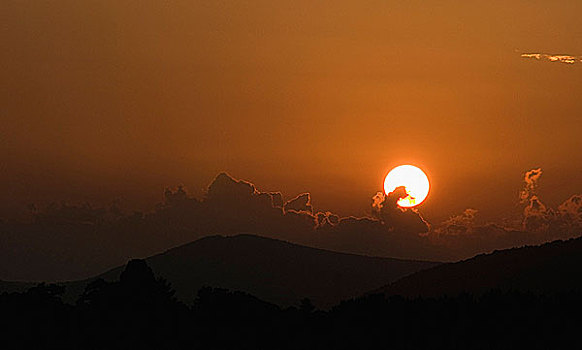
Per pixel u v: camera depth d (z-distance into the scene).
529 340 178.75
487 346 176.25
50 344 182.50
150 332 189.12
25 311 193.50
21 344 182.00
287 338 188.75
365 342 183.62
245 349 183.12
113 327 189.88
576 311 193.50
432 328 190.62
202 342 186.00
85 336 186.00
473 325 190.00
